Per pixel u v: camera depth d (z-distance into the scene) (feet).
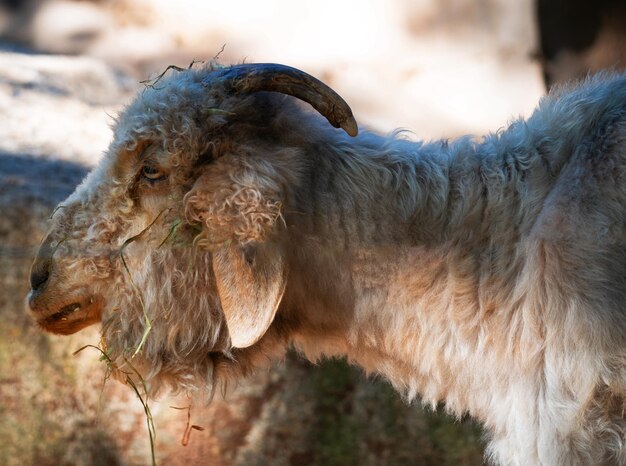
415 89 81.97
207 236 26.63
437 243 27.61
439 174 27.86
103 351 29.50
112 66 71.87
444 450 41.42
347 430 41.68
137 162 27.17
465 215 27.48
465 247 27.40
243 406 41.39
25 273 41.16
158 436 41.39
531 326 26.37
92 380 41.78
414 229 27.73
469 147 28.68
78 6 86.12
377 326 28.53
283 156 26.84
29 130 52.13
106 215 27.76
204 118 26.73
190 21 85.92
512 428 27.17
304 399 41.52
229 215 26.07
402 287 27.91
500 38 81.87
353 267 27.96
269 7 85.56
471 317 27.37
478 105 80.79
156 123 26.73
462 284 27.27
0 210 41.32
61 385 41.88
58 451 42.16
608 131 26.68
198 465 41.47
